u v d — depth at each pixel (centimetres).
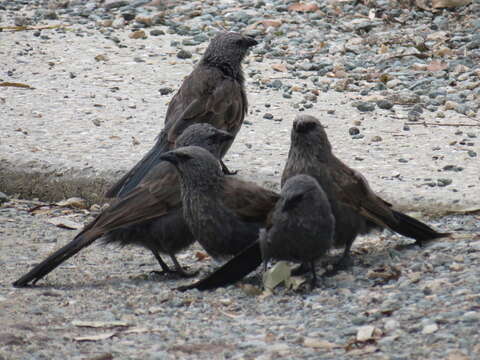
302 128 1011
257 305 920
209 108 1355
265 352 795
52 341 842
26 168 1382
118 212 1029
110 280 1038
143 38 2050
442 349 767
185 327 868
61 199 1355
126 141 1495
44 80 1803
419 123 1560
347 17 2095
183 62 1905
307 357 778
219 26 2088
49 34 2086
